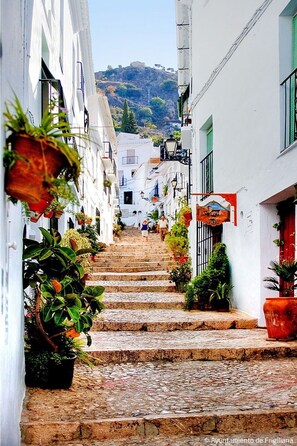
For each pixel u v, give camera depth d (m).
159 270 17.86
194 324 9.19
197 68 13.67
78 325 5.29
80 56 17.45
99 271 17.39
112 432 4.70
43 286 5.34
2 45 3.26
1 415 3.18
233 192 10.50
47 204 3.67
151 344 7.66
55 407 5.07
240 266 10.16
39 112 8.98
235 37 10.25
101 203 25.77
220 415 4.86
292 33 8.09
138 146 57.84
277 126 8.12
